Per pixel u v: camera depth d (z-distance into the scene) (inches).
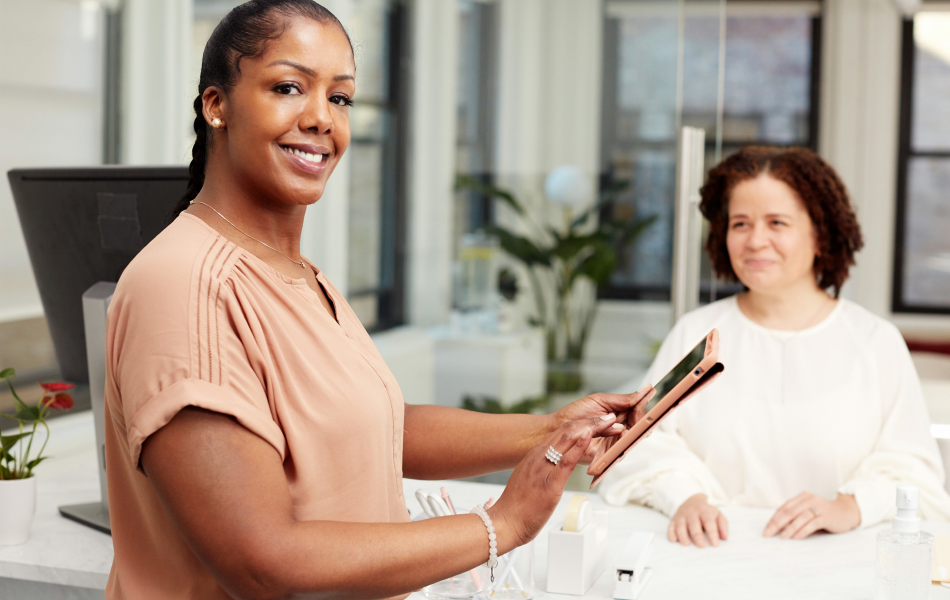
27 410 57.0
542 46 237.8
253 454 33.3
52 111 112.5
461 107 225.9
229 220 39.3
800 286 69.4
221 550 32.5
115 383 35.8
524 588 47.5
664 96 234.1
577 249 235.1
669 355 71.9
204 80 38.8
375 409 39.3
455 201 226.7
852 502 59.6
